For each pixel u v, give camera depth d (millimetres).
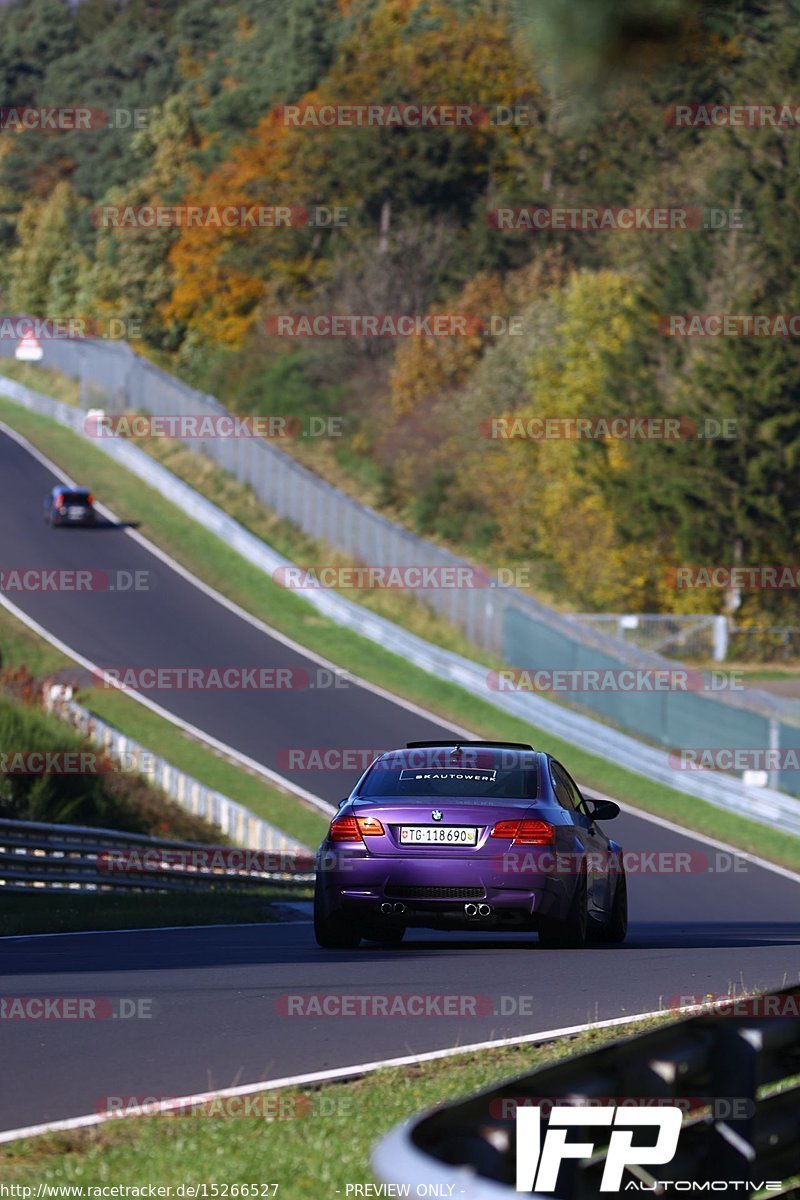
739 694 157750
